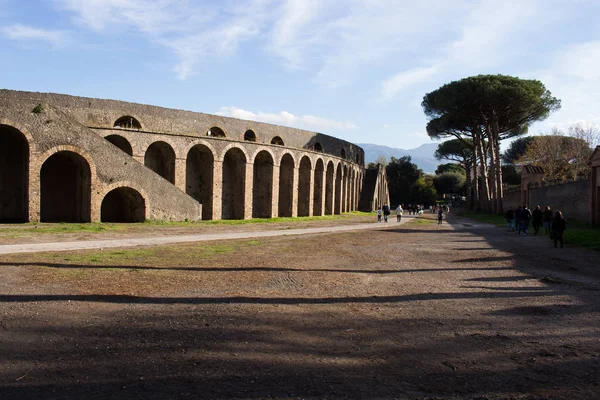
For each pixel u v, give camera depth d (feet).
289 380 14.78
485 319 23.15
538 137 197.16
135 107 98.22
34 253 40.57
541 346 18.92
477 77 137.80
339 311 24.23
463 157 256.11
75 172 86.94
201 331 19.92
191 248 49.55
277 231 80.18
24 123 71.31
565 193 104.17
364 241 64.75
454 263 43.55
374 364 16.51
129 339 18.58
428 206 291.79
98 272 32.76
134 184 83.97
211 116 113.91
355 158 204.64
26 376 14.62
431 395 13.91
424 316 23.56
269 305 25.12
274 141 137.49
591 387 14.74
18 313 21.81
